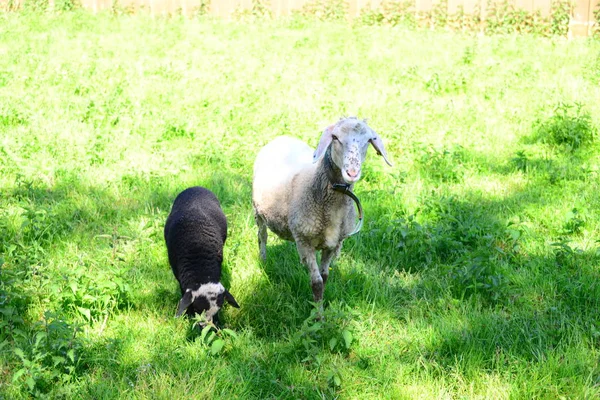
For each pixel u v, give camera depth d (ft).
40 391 11.04
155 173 17.01
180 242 12.46
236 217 15.44
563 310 12.73
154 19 39.37
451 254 14.25
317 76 26.27
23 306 12.51
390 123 20.22
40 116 20.17
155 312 12.75
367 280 13.44
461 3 37.55
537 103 22.34
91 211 15.60
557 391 11.02
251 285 13.44
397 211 15.67
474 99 23.31
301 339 11.88
